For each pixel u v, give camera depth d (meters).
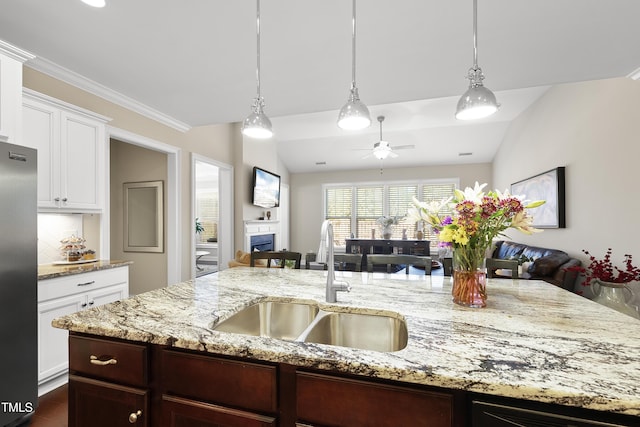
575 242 3.52
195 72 2.55
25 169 1.75
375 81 2.71
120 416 1.02
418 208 1.38
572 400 0.62
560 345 0.87
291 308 1.44
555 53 2.22
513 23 1.87
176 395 0.96
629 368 0.73
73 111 2.46
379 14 1.81
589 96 3.27
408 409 0.75
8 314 1.67
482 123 5.73
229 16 1.84
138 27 1.95
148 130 3.47
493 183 6.89
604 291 2.61
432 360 0.77
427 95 3.03
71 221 2.77
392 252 6.77
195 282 1.78
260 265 3.92
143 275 4.20
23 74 2.30
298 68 2.47
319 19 1.86
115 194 4.34
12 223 1.68
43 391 2.07
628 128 2.71
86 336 1.07
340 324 1.31
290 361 0.81
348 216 7.97
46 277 2.01
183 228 4.07
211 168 7.09
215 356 0.92
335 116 5.41
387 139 6.52
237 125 5.41
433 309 1.23
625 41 2.07
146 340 0.96
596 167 3.15
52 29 1.97
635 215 2.62
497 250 5.70
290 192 8.36
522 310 1.21
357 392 0.78
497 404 0.69
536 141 4.55
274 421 0.85
